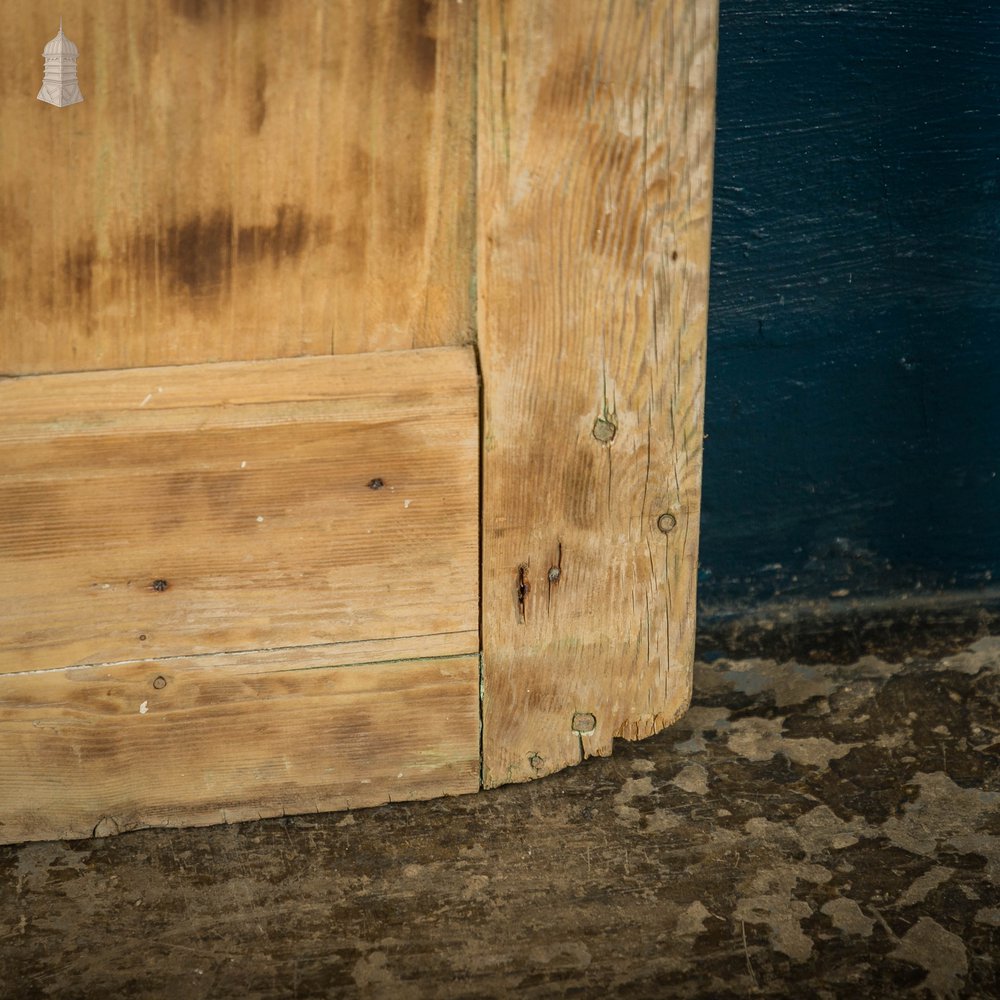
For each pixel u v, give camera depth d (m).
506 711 1.95
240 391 1.69
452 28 1.55
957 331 2.15
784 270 2.06
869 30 1.92
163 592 1.78
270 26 1.52
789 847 1.86
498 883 1.81
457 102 1.59
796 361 2.13
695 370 1.78
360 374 1.71
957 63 1.96
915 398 2.19
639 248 1.69
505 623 1.89
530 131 1.61
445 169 1.62
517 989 1.64
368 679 1.88
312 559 1.80
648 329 1.74
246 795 1.93
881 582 2.34
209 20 1.51
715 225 2.02
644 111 1.62
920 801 1.94
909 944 1.69
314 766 1.93
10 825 1.89
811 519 2.27
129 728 1.85
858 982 1.64
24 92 1.52
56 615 1.77
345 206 1.62
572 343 1.74
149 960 1.70
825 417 2.18
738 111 1.95
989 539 2.31
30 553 1.73
